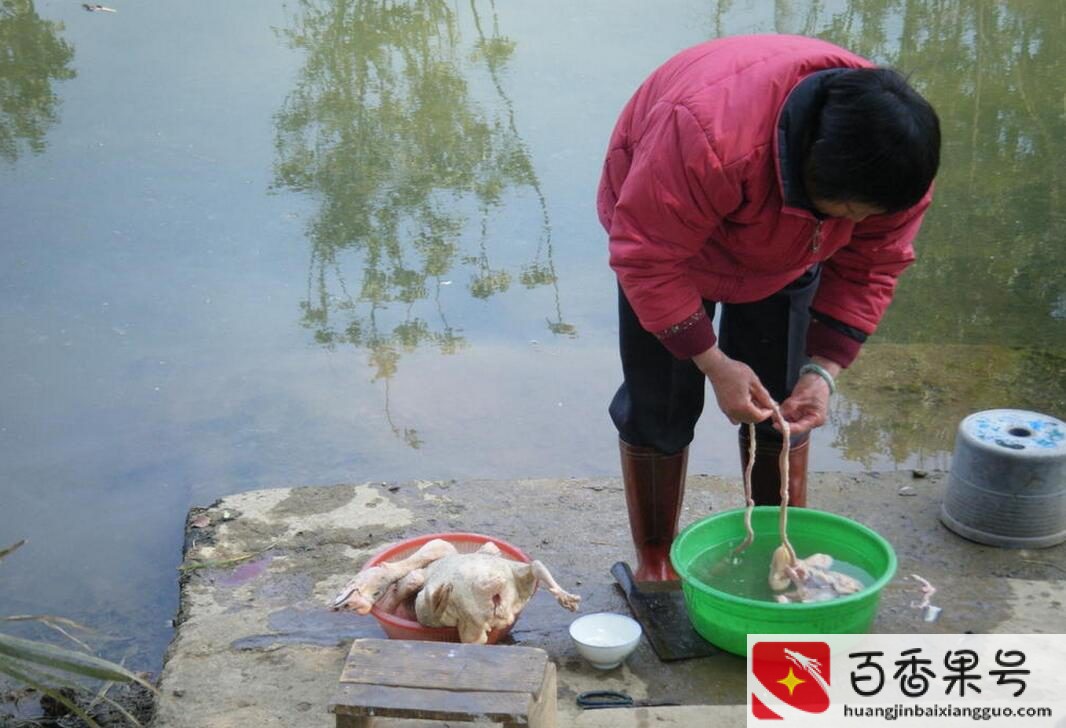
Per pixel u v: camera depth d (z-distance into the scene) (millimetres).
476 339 4543
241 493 3465
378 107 6504
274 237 5211
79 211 5355
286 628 2838
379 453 3854
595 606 2932
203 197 5531
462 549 2932
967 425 3189
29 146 5977
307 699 2586
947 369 4363
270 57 7238
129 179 5676
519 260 5070
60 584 3268
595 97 6582
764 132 2227
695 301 2463
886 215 2299
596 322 4652
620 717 2430
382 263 5031
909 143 2057
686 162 2240
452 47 7367
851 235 2561
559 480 3539
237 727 2502
